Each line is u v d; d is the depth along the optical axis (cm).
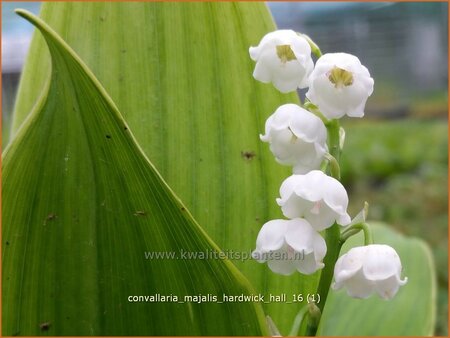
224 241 9
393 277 7
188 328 8
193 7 9
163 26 9
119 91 9
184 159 9
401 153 48
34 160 7
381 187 46
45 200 8
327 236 7
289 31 7
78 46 9
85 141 7
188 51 9
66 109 7
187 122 9
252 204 9
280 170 9
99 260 8
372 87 7
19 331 8
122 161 7
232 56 9
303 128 7
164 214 7
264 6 9
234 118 9
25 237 8
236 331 8
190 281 8
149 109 9
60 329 8
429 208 37
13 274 8
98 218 8
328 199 7
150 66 9
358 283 7
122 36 9
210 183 9
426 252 12
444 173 42
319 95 7
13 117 9
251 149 9
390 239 13
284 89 7
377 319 11
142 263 8
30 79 9
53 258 8
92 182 7
